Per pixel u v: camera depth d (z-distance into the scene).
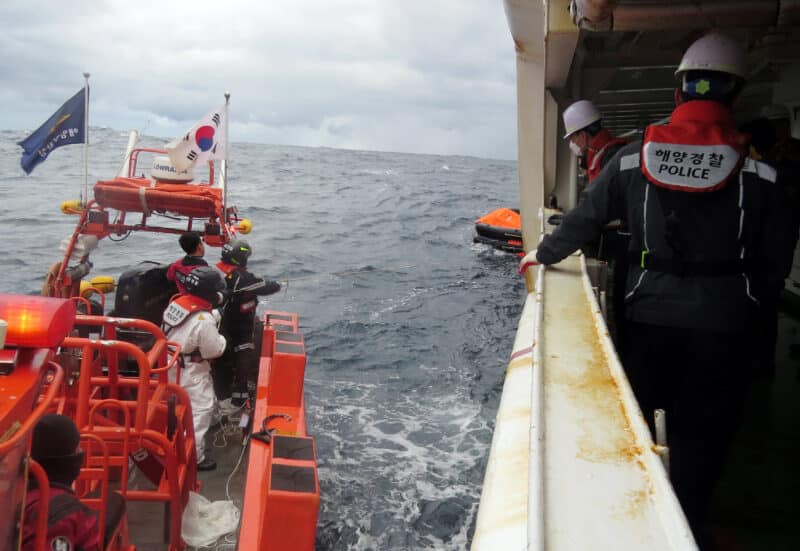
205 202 6.77
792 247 2.04
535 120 4.84
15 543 1.70
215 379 6.29
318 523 5.88
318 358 10.39
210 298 5.63
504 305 14.42
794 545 2.62
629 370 2.25
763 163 2.02
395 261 19.00
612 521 1.11
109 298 13.36
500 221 21.91
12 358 1.71
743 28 2.57
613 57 4.10
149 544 4.30
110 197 6.75
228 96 7.06
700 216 2.03
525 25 3.96
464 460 7.14
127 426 3.71
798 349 4.72
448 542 5.73
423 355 10.75
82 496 3.48
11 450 1.58
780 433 3.54
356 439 7.57
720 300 2.04
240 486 5.30
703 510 2.25
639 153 2.16
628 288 2.21
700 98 2.09
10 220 21.52
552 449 1.34
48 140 7.01
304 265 17.84
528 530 1.05
